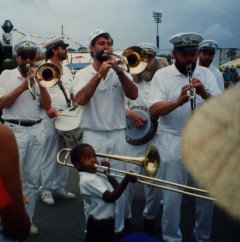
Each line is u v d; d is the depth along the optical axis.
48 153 5.03
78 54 18.50
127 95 3.66
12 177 1.50
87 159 3.25
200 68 3.65
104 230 3.22
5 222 1.54
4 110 4.09
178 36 3.42
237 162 0.39
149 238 2.08
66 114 4.91
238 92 0.40
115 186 3.28
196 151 0.40
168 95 3.54
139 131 4.37
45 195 5.06
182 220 4.46
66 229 4.26
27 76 3.99
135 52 3.76
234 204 0.38
